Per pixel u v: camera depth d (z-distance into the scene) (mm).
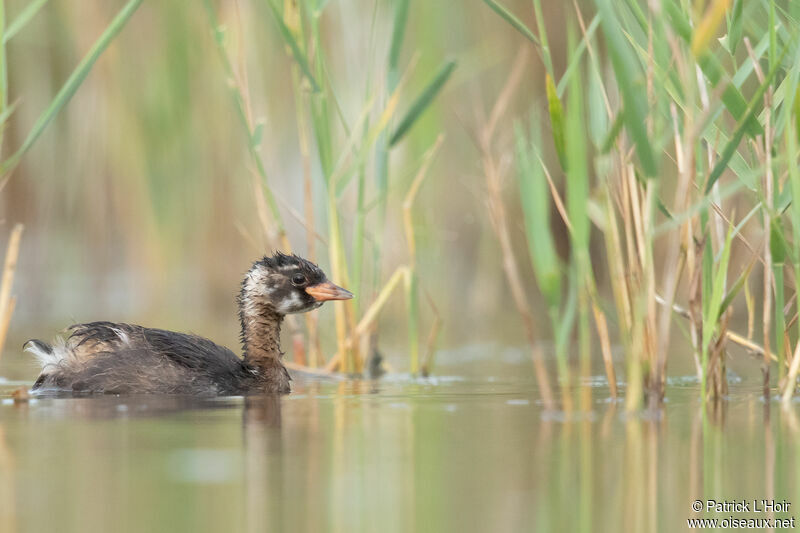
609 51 10133
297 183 22875
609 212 11477
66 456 9031
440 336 21812
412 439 9938
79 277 25188
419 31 22984
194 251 24188
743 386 13828
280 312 14656
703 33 9734
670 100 11570
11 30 13328
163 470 8531
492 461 8984
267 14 21797
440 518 7301
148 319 22234
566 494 7957
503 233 11797
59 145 24438
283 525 7102
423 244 24391
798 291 11578
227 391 13594
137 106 23281
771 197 11469
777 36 12055
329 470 8625
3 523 7074
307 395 13484
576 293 11906
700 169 11789
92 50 12750
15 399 12617
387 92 15164
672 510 7543
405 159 23172
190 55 22906
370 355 16625
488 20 22875
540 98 22344
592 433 10242
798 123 11445
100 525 7047
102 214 24812
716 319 11797
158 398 12883
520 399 12938
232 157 23594
